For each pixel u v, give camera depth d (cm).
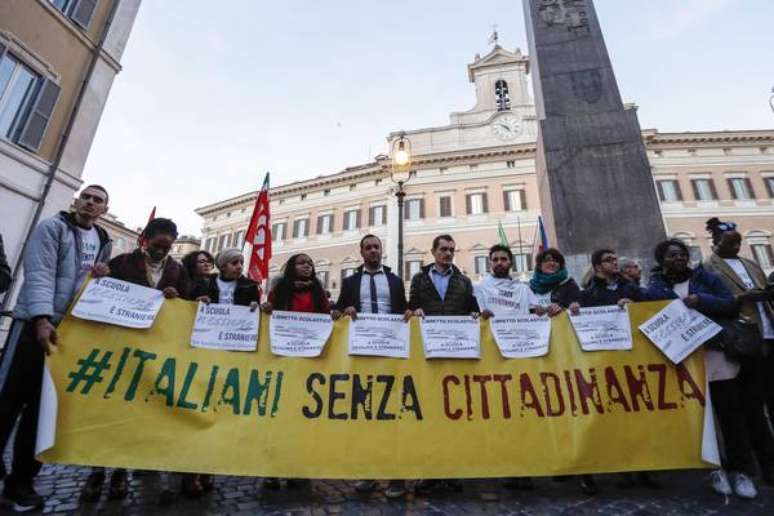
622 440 262
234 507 234
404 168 856
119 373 256
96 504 236
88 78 1033
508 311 320
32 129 908
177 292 290
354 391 275
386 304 328
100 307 261
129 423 247
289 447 255
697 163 2433
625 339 288
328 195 2919
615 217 493
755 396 271
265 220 769
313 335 288
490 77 2995
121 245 2961
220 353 275
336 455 255
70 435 236
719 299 273
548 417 270
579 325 295
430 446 261
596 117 548
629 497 245
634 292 312
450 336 292
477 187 2553
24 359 236
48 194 928
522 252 2352
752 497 237
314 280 333
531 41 662
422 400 275
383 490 264
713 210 2327
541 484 271
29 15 908
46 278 242
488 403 274
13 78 887
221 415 259
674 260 301
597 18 631
